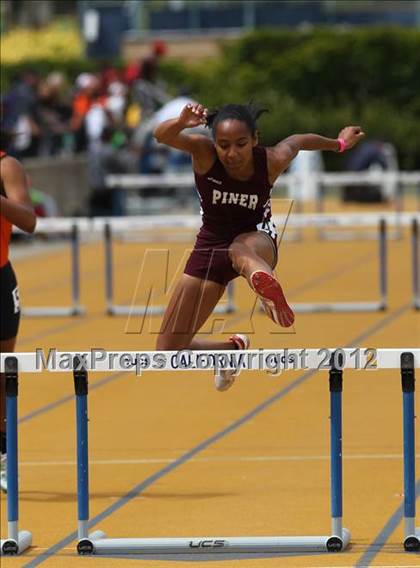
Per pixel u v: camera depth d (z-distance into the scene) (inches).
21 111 1898.4
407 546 532.4
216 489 644.1
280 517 591.8
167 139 535.2
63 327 1154.7
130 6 3272.6
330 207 2196.1
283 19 3255.4
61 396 876.0
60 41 3309.5
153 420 798.5
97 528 581.0
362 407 820.0
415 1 3208.7
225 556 534.6
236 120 527.2
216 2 3270.2
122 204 1894.7
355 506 605.9
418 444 677.9
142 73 2196.1
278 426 773.3
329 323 1141.1
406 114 2765.7
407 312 1201.4
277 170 544.1
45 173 1892.2
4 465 653.3
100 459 706.8
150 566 522.0
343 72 2790.4
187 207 2183.8
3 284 650.8
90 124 1952.5
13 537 542.0
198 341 577.6
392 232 1894.7
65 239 1900.8
